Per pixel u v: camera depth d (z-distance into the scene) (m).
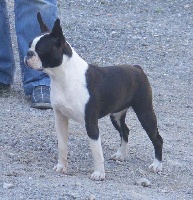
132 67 10.42
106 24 20.61
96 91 9.79
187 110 14.27
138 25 20.77
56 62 9.55
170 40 19.44
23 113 13.11
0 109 13.26
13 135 11.88
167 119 13.60
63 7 22.33
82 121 9.83
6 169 10.21
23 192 9.25
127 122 13.06
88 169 10.60
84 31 19.80
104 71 10.02
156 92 15.27
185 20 21.80
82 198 9.12
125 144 11.07
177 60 17.84
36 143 11.56
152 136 10.65
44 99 13.33
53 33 9.58
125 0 23.45
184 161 11.30
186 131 12.98
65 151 10.28
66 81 9.67
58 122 10.15
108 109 10.09
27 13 13.38
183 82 16.19
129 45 18.81
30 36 13.48
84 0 23.17
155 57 17.98
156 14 22.31
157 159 10.77
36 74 13.59
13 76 14.27
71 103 9.74
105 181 9.98
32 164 10.64
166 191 9.88
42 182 9.65
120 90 10.09
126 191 9.59
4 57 13.96
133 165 10.94
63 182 9.68
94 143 9.85
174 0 23.92
